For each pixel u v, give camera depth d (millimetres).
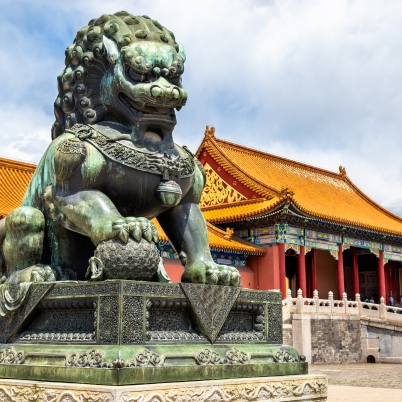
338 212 47562
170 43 5441
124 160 5191
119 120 5438
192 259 5562
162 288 4750
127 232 4750
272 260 41312
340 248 46469
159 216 5871
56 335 4887
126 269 4703
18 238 5543
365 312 37312
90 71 5523
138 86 5105
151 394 4184
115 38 5312
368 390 14961
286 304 34000
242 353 5125
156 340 4676
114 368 4148
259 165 49812
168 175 5340
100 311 4543
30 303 5117
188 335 4945
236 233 43750
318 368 30531
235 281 5398
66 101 5672
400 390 15008
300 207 40500
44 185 5551
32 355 4820
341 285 45938
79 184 5199
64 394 4293
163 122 5340
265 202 42000
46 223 5648
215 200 45812
